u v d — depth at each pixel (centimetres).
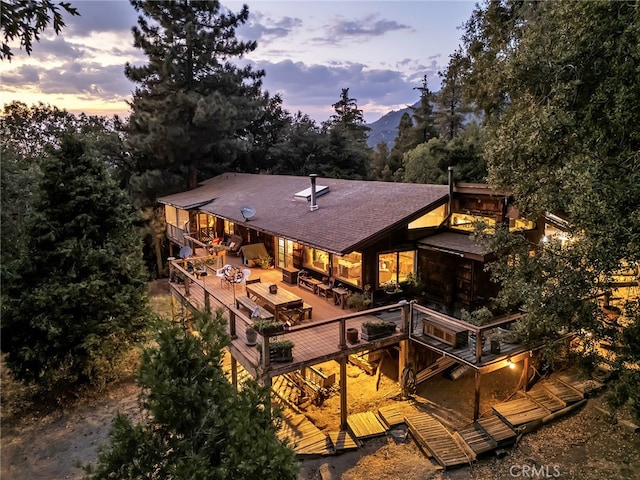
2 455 957
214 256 1675
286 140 3180
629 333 777
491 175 1060
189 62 2686
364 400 1119
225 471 350
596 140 820
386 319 1173
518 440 912
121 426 385
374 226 1166
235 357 1023
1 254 1272
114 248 1211
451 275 1237
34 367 1111
